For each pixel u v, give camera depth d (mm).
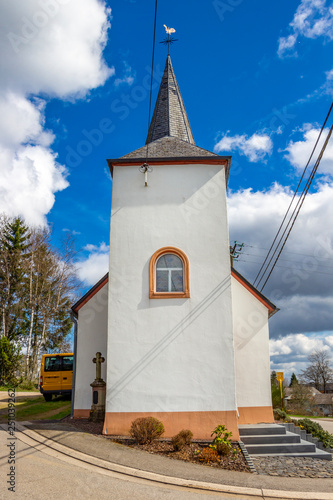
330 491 8336
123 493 7410
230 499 7656
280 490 8273
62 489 7293
